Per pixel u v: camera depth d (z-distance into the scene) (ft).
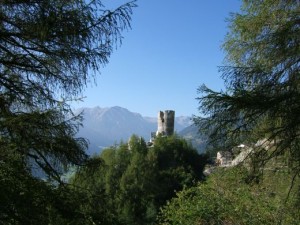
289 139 19.13
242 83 19.89
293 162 20.86
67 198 16.89
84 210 17.26
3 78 17.30
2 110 16.60
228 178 31.37
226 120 18.93
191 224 32.94
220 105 18.28
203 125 19.54
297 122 18.12
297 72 20.81
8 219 14.51
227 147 20.26
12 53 17.57
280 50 21.71
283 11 23.07
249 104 17.92
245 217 30.48
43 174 17.19
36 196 15.34
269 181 23.80
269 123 19.70
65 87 18.40
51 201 15.80
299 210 21.95
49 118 16.57
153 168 134.82
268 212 29.48
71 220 16.21
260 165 20.70
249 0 24.90
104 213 17.95
